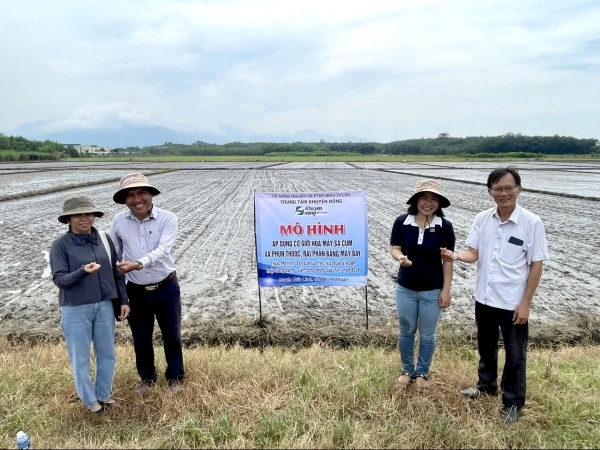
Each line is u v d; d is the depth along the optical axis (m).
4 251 11.11
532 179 35.28
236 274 9.33
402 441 3.53
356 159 97.44
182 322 6.80
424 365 4.46
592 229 13.84
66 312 3.79
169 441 3.53
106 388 4.05
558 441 3.52
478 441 3.52
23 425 3.75
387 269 9.63
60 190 25.69
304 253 6.02
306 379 4.45
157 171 46.09
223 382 4.48
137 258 4.21
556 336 6.22
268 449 3.41
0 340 5.98
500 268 3.87
